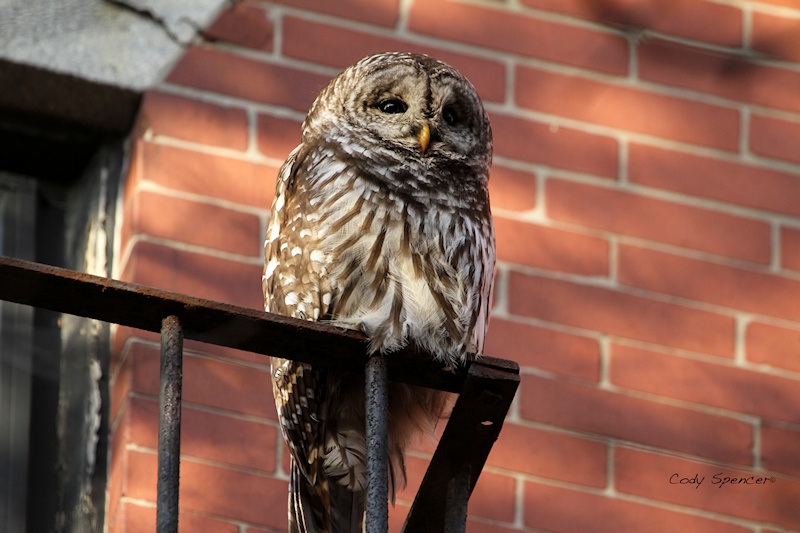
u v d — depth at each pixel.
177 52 10.35
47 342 9.90
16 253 10.26
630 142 11.10
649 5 11.62
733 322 10.68
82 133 10.37
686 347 10.49
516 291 10.31
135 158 10.09
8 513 9.45
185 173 9.98
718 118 11.41
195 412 9.30
